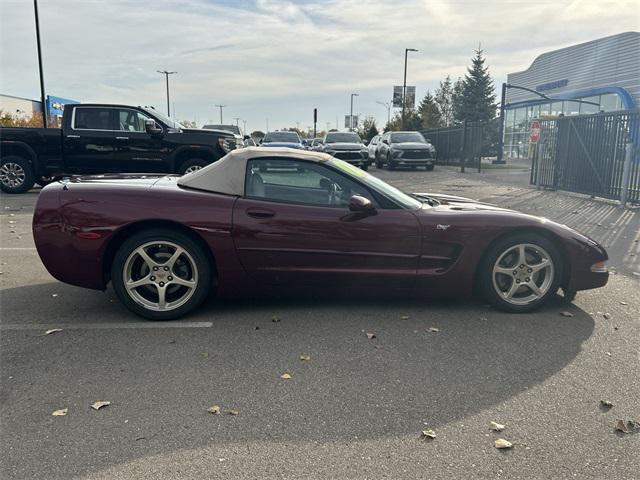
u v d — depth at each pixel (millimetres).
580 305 4711
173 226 4207
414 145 22281
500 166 26625
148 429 2680
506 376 3301
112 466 2379
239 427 2705
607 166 11609
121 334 3945
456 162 26469
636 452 2514
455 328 4109
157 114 11938
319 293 4406
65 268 4215
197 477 2305
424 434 2643
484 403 2963
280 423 2746
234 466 2387
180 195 4215
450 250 4336
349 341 3834
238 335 3934
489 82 50812
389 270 4320
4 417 2779
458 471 2361
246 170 4340
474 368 3410
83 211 4133
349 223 4230
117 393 3047
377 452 2500
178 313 4227
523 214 4551
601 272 4512
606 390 3125
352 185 4383
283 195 4340
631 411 2887
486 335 3973
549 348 3742
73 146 11719
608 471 2373
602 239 7840
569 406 2938
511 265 4461
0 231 8055
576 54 31891
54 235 4168
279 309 4504
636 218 9625
